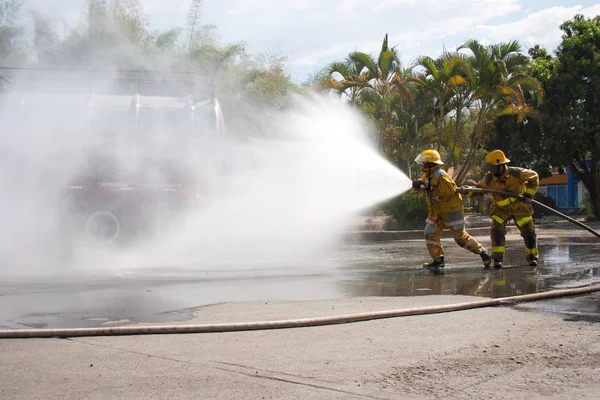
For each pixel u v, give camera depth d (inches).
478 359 159.3
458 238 342.6
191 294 257.3
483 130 967.6
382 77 899.4
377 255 443.2
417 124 970.7
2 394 134.6
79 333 183.6
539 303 234.4
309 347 172.6
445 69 876.6
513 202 346.3
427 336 183.6
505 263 371.6
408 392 135.6
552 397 132.0
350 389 137.7
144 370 151.4
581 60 1088.2
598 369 150.0
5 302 237.6
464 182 957.8
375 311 214.1
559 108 1127.0
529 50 1284.4
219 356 163.6
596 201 1186.6
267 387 138.9
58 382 142.6
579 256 414.6
